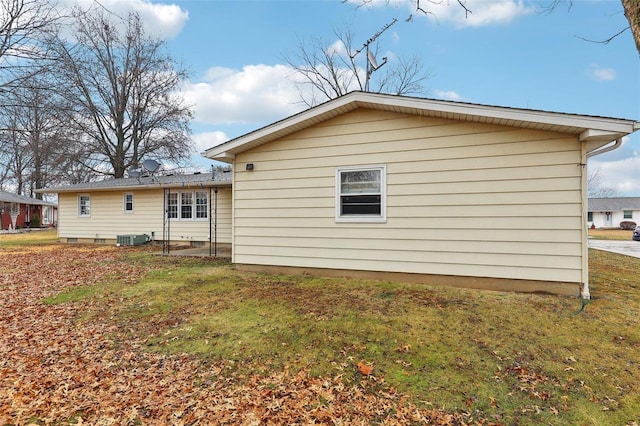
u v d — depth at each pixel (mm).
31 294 6414
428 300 5160
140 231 15234
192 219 14289
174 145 25891
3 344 4180
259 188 7555
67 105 10547
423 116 6188
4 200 26531
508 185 5641
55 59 9547
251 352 3760
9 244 15617
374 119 6551
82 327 4684
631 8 2984
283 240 7328
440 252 6082
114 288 6598
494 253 5727
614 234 27719
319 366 3432
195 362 3619
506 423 2586
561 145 5344
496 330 4074
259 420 2650
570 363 3355
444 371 3271
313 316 4660
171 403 2900
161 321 4766
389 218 6453
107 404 2896
